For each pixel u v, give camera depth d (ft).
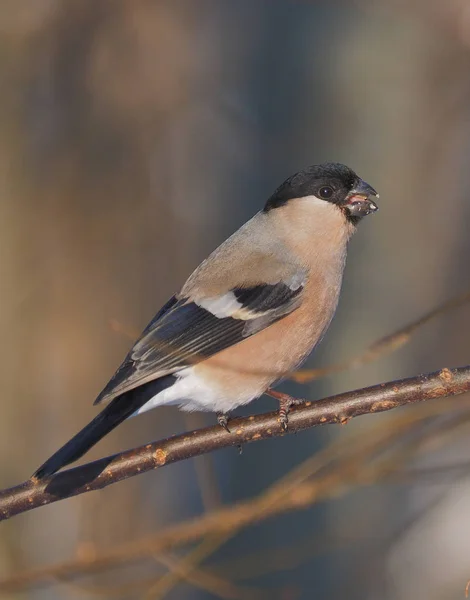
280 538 42.55
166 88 45.47
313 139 51.65
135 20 44.73
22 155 42.52
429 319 28.73
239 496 43.52
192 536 30.91
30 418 40.96
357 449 32.50
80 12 43.88
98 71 44.21
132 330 35.19
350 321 55.21
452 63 55.06
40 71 43.52
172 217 45.47
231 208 48.26
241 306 28.76
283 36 50.65
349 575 43.65
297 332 29.17
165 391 27.30
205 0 47.57
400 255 56.75
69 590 39.68
